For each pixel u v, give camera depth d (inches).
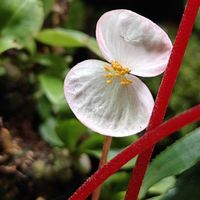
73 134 5.6
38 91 6.3
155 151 7.1
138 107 3.8
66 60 6.6
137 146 3.6
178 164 4.2
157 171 4.3
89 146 5.7
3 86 6.0
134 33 3.8
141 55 3.8
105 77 3.7
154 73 3.8
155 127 3.7
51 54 6.5
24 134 5.9
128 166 5.2
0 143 5.2
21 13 5.5
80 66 3.8
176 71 3.6
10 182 5.2
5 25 5.5
